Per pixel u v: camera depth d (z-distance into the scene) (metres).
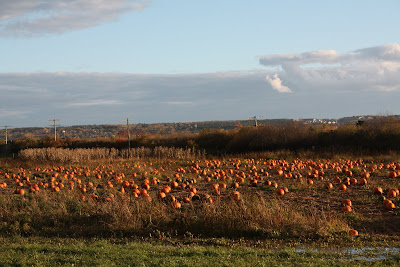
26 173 25.28
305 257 8.29
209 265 7.59
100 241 10.14
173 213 12.03
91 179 21.38
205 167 26.61
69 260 8.14
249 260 7.98
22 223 12.16
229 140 47.38
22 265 7.84
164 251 8.97
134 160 34.56
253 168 23.77
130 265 7.79
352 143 35.84
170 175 21.95
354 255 8.53
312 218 10.85
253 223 10.79
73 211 12.74
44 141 64.62
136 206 12.28
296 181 18.22
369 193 15.15
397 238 9.91
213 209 11.45
